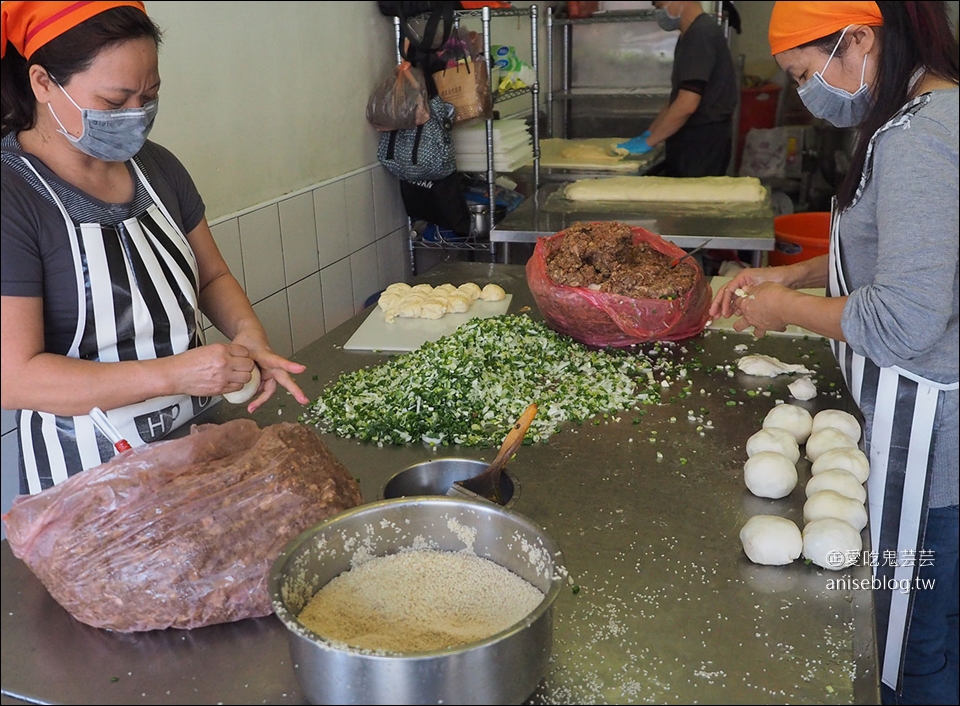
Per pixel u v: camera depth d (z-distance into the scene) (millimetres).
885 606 1553
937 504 1509
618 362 1869
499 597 1058
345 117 3102
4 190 1266
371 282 3387
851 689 938
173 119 2227
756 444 1436
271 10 2607
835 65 1360
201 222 1694
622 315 1880
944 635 1603
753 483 1333
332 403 1670
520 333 1955
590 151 4191
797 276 1829
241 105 2502
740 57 5965
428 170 3215
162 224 1515
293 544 1019
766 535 1158
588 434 1560
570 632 1036
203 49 2314
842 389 1723
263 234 2639
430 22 3092
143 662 1001
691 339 2008
